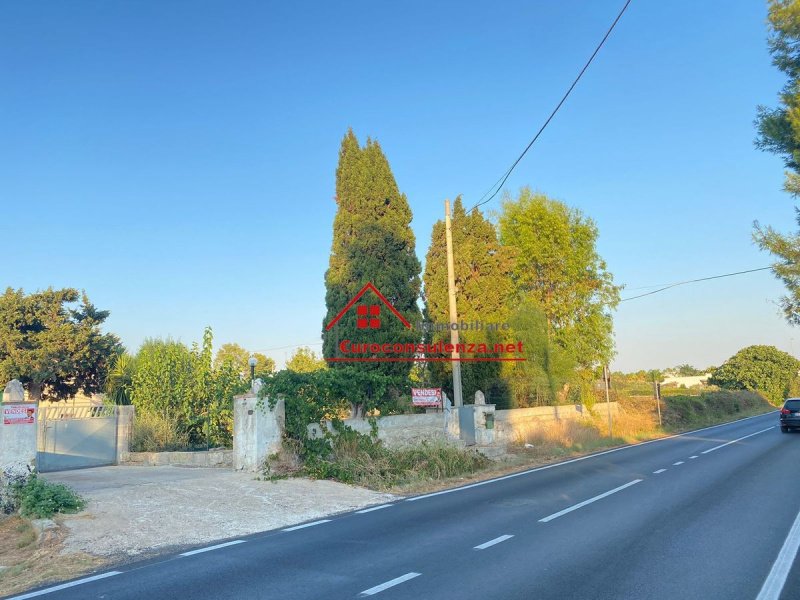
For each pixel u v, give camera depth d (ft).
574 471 54.13
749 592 20.57
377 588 21.13
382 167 67.82
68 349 94.68
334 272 66.03
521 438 77.51
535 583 21.48
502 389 84.58
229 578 22.79
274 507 37.27
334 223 67.77
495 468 57.11
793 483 44.70
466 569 23.31
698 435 100.27
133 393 69.36
